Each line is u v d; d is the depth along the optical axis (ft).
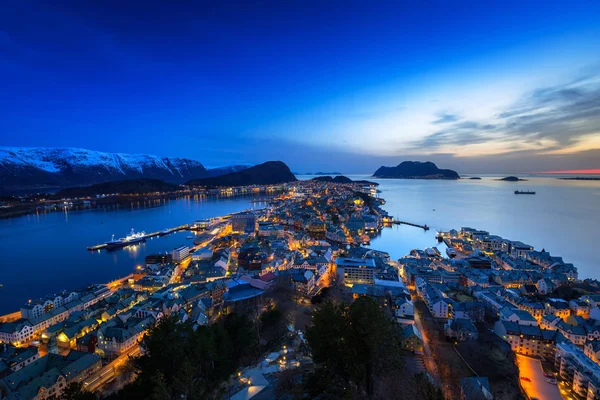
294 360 310.04
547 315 499.92
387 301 554.87
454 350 417.90
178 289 643.86
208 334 307.78
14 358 397.19
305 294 614.34
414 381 227.20
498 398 333.42
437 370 371.76
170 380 232.53
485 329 476.13
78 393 242.37
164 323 264.52
